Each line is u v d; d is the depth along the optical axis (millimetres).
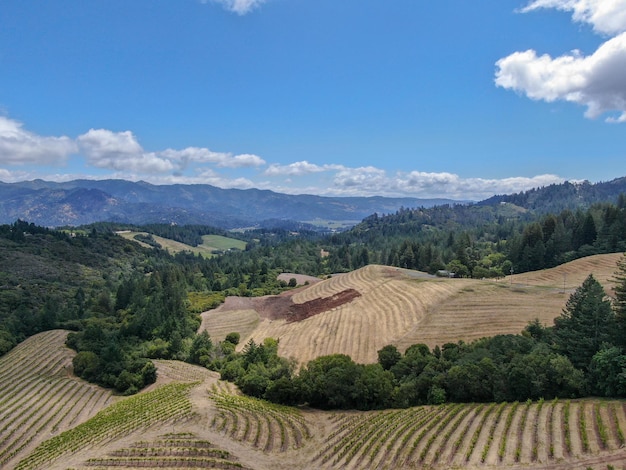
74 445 61531
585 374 59344
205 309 143125
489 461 44938
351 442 53719
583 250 151375
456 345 78625
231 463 49531
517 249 167125
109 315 143125
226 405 68000
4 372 98562
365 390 65562
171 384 87312
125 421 66750
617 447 43500
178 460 50531
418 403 65125
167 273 180875
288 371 78812
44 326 126188
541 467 42500
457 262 163250
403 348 87250
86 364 98812
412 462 46938
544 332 74688
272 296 157500
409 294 118438
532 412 53875
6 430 74438
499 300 103062
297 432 58438
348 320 110438
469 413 57281
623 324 60875
